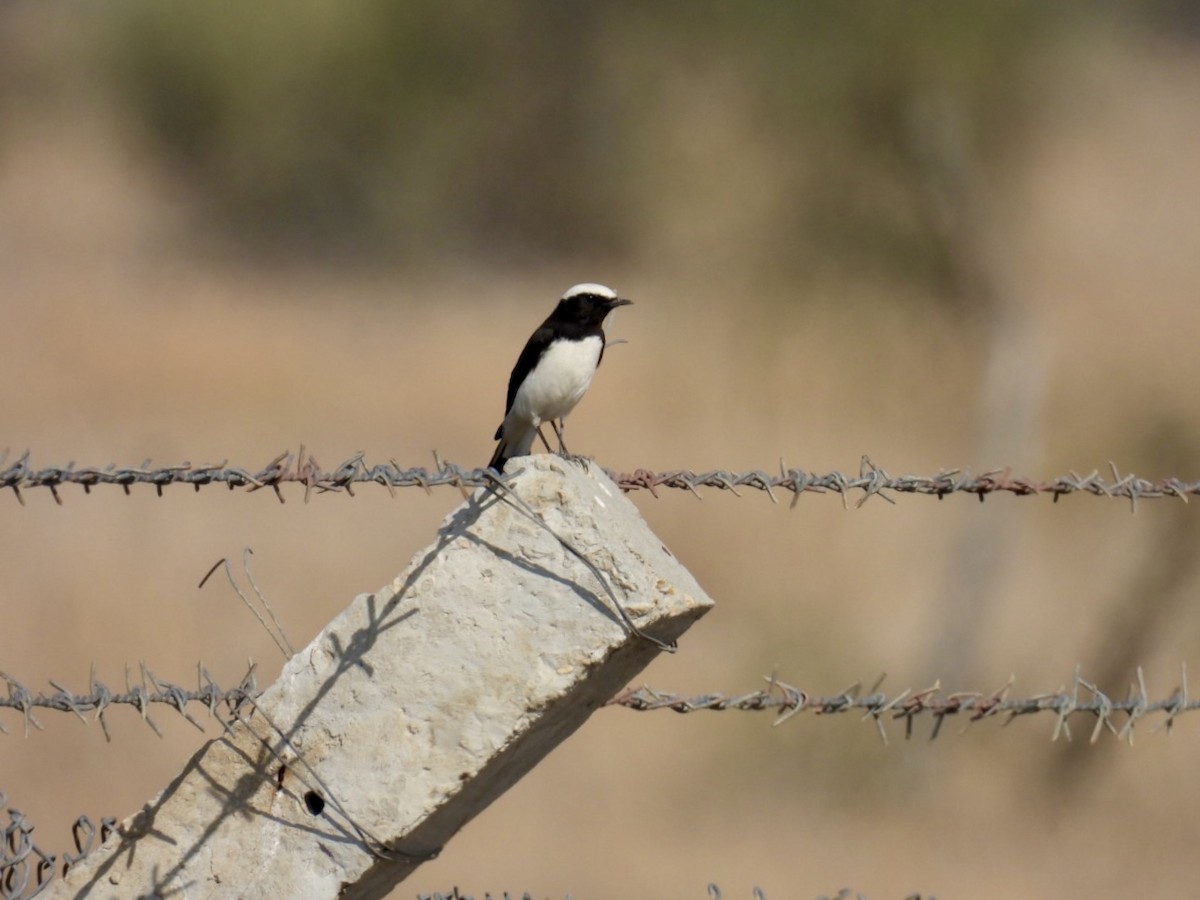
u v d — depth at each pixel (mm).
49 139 52094
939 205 14812
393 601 4762
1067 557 17922
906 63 14422
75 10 54656
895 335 15258
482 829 13711
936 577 18406
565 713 4965
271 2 47688
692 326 17438
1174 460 15344
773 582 18188
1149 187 34594
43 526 19750
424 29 45531
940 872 13141
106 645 14555
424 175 47000
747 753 14859
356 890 4902
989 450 15414
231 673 14508
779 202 15141
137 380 29734
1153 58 40688
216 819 4773
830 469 21562
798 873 13172
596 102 43344
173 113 48594
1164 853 13523
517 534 4746
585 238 44625
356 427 27172
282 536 20781
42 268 40281
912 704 6066
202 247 46719
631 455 22844
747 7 15008
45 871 5051
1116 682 15391
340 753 4738
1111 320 20750
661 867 13133
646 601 4688
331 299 41406
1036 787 14773
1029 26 14609
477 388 30578
